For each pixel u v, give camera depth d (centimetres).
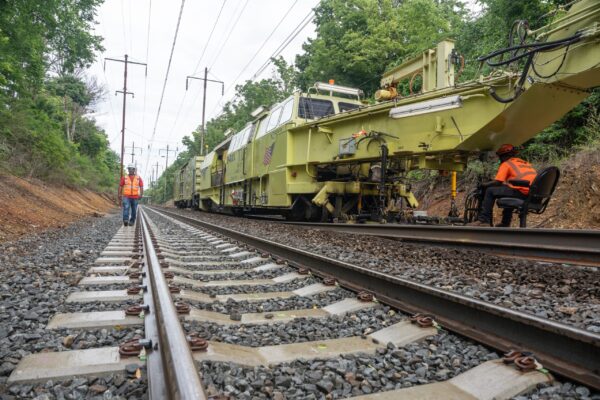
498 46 1311
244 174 1648
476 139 750
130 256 721
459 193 1373
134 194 1415
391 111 872
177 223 1602
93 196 3538
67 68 1944
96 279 491
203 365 242
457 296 323
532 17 1202
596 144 996
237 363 252
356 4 2359
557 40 570
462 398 216
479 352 275
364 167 1079
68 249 774
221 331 317
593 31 520
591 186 895
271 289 475
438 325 324
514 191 716
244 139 1722
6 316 338
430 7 2091
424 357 268
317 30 2745
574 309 343
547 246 555
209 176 2414
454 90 763
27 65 1502
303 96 1260
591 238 525
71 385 222
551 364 243
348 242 781
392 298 399
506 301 373
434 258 611
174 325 252
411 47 2033
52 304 379
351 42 2208
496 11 1309
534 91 623
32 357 250
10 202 1266
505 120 699
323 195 1080
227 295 441
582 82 586
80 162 3456
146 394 212
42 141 2122
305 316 366
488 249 630
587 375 227
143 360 246
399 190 1098
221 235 1027
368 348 287
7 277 502
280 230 1071
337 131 1079
